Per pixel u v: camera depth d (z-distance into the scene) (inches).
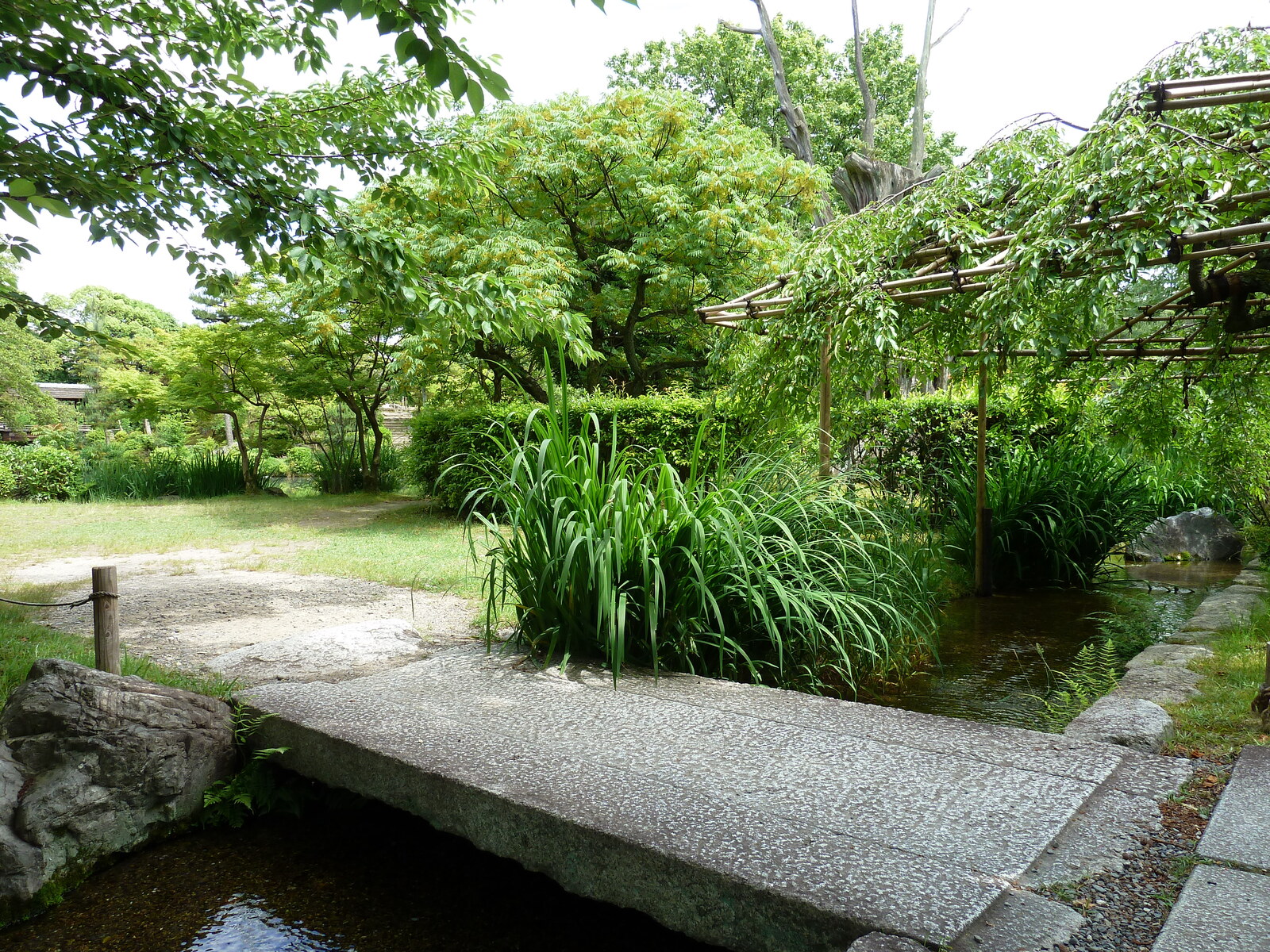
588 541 136.9
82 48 149.1
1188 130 178.5
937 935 61.2
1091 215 155.6
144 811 106.0
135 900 94.8
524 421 395.9
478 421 415.2
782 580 154.3
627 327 533.3
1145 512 297.0
